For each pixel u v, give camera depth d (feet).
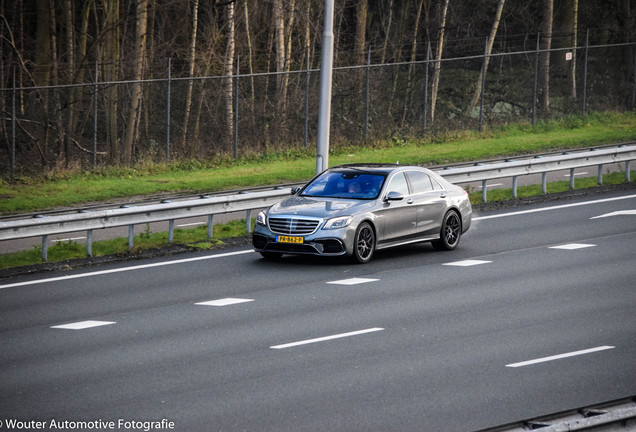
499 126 230.89
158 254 105.70
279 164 191.83
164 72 252.83
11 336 69.15
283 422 48.47
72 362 61.36
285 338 67.51
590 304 78.54
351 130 220.23
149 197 156.97
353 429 47.29
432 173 108.88
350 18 320.50
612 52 314.35
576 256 100.78
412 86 253.03
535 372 57.98
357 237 96.68
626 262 96.84
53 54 239.91
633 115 247.09
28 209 145.48
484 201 139.33
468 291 84.33
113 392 54.19
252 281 89.86
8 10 263.49
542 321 72.49
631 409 48.60
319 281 89.40
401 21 291.79
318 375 57.62
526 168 142.41
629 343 65.26
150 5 248.32
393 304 79.10
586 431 46.83
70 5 231.09
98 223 103.35
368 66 207.92
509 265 96.84
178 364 60.54
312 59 269.64
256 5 262.47
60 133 205.16
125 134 210.59
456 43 343.67
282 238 96.63
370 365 59.88
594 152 148.97
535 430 46.21
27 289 87.30
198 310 77.61
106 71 213.25
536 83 255.50
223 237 115.03
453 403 51.72
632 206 132.46
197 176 177.99
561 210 131.75
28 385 55.88
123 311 77.56
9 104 253.65
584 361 60.54
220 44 258.57
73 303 81.00
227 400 52.44
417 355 62.39
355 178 103.65
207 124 238.07
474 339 66.80
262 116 210.18
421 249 108.37
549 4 259.19
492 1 348.59
